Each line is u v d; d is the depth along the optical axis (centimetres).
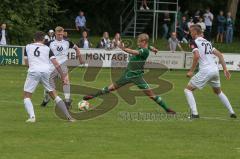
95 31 11488
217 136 2873
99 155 2386
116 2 11562
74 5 11394
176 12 9912
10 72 6681
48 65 3212
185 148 2561
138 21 10756
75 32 10806
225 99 3525
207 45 3412
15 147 2508
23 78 5984
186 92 3456
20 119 3275
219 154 2455
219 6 12106
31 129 2941
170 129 3041
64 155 2375
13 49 7675
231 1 11494
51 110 3691
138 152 2458
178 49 9175
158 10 10325
